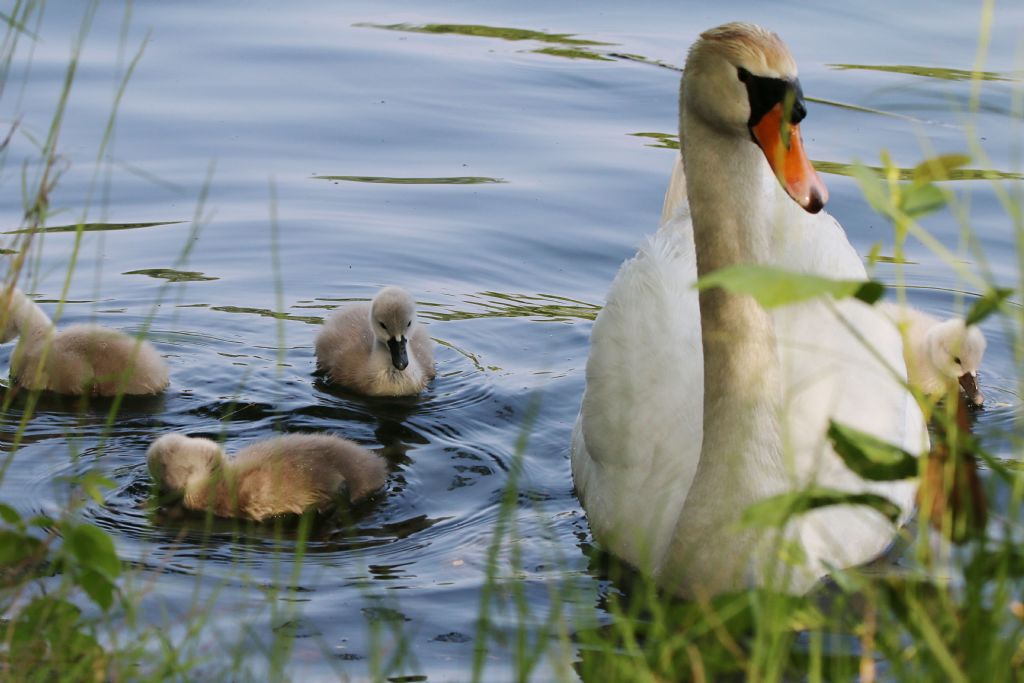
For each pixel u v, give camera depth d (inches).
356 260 649.0
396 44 873.5
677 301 466.3
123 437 515.2
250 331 601.0
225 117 765.3
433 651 360.8
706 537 377.4
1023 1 904.3
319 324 608.4
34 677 319.0
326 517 461.1
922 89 768.3
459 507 469.4
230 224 668.1
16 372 553.0
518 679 308.7
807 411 430.3
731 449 375.9
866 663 294.2
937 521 422.6
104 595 322.3
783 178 362.0
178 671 321.7
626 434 441.1
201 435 522.3
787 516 272.8
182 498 464.4
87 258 630.5
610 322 473.4
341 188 703.1
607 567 420.8
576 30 895.7
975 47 829.2
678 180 560.4
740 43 366.3
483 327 605.6
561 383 562.9
